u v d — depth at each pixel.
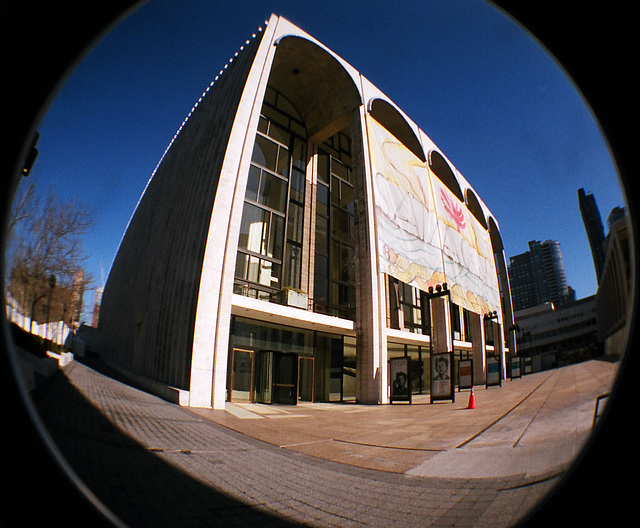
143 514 3.04
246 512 3.36
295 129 25.08
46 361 13.67
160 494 3.59
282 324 18.48
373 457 5.85
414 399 20.05
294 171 23.84
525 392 17.59
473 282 34.66
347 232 27.16
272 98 24.14
